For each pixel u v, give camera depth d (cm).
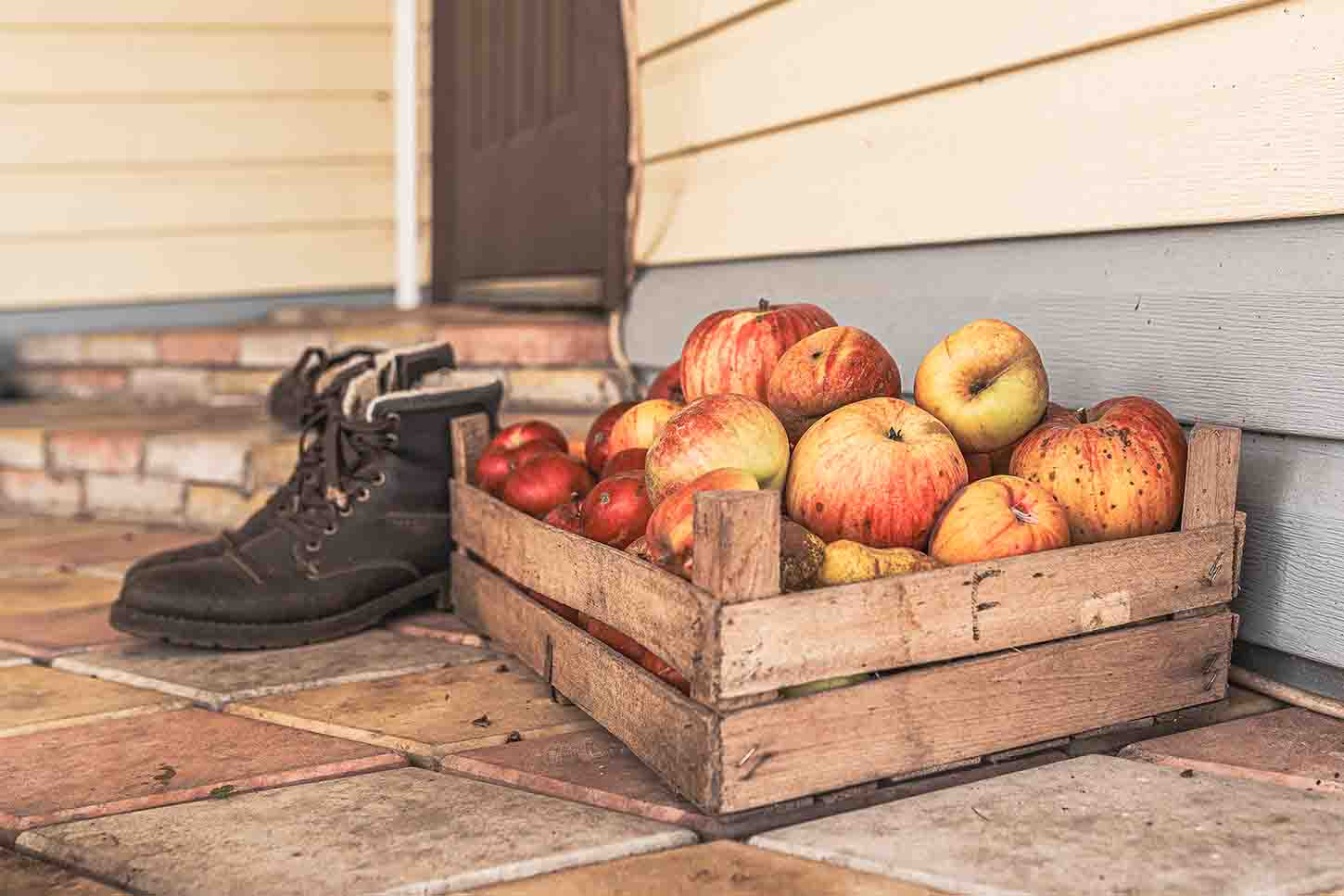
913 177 238
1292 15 165
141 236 541
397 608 229
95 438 356
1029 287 213
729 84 302
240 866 124
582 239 390
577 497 192
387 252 572
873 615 139
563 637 171
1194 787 140
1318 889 116
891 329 246
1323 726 160
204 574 214
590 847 128
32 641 218
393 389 238
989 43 216
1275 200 169
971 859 122
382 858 126
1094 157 197
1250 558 176
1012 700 149
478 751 158
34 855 132
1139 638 158
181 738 167
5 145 522
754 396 183
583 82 384
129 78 534
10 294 527
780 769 135
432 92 496
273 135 555
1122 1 189
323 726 169
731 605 131
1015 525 153
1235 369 176
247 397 448
